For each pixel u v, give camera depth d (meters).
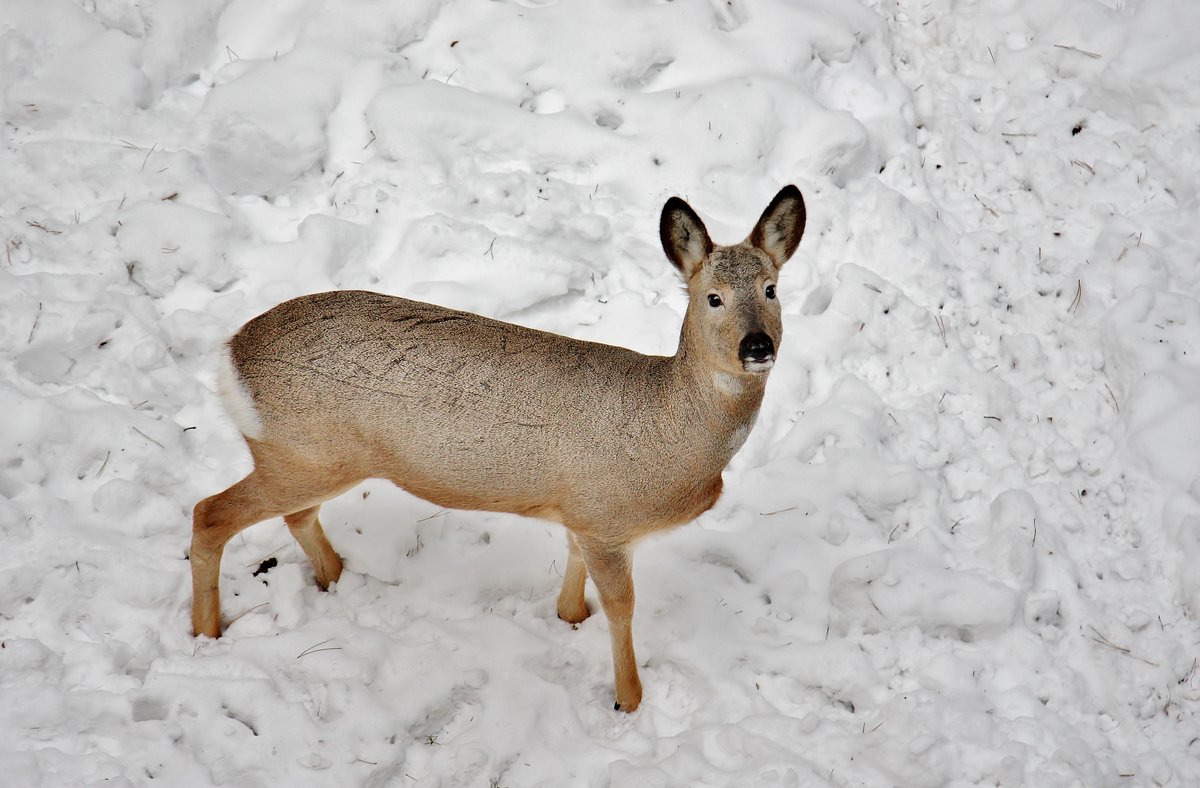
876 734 6.84
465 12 9.98
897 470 8.09
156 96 9.30
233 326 8.39
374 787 6.33
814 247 9.43
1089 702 7.21
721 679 7.10
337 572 7.43
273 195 9.18
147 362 8.02
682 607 7.53
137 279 8.48
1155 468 8.24
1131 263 9.37
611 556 6.62
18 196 8.63
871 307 9.05
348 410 6.34
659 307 8.84
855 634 7.44
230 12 9.77
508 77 9.82
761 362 5.85
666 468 6.36
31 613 6.76
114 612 6.87
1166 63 10.37
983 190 10.16
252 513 6.68
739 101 9.71
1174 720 7.19
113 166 8.81
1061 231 9.84
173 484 7.61
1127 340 8.84
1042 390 8.99
